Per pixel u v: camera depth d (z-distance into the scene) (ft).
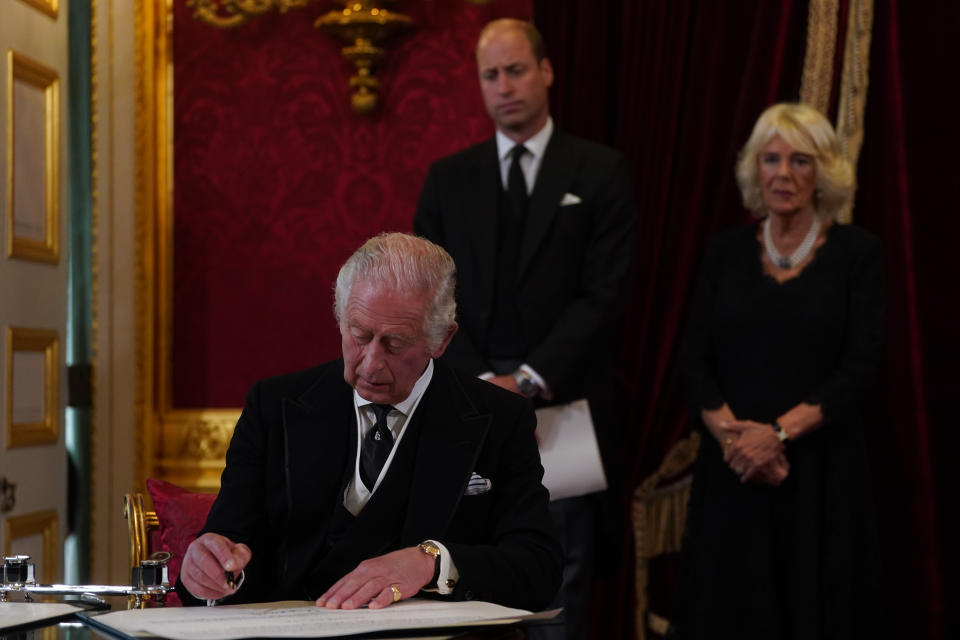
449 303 6.81
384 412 7.23
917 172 13.99
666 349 14.39
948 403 13.88
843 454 11.79
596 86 14.49
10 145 12.97
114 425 15.20
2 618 6.01
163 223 15.70
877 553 11.81
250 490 7.25
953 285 13.88
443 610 5.99
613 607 14.46
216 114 15.64
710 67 14.29
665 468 14.42
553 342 11.84
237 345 15.61
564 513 12.12
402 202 15.21
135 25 15.49
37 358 13.69
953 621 13.79
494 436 7.39
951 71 13.88
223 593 6.21
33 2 13.56
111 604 6.88
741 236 12.71
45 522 13.67
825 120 12.29
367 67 15.02
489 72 12.63
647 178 14.40
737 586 11.88
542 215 12.37
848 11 14.02
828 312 11.90
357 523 7.04
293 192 15.48
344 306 6.70
